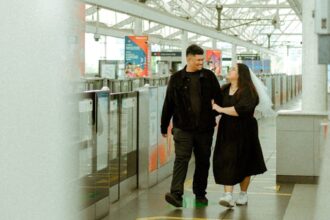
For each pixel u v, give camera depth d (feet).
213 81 27.40
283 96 134.21
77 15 5.40
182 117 27.27
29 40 5.15
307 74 40.75
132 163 32.58
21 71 5.13
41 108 5.20
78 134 6.14
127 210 27.25
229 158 26.68
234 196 30.94
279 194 31.63
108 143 27.02
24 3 5.12
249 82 26.68
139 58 76.38
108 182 26.32
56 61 5.24
